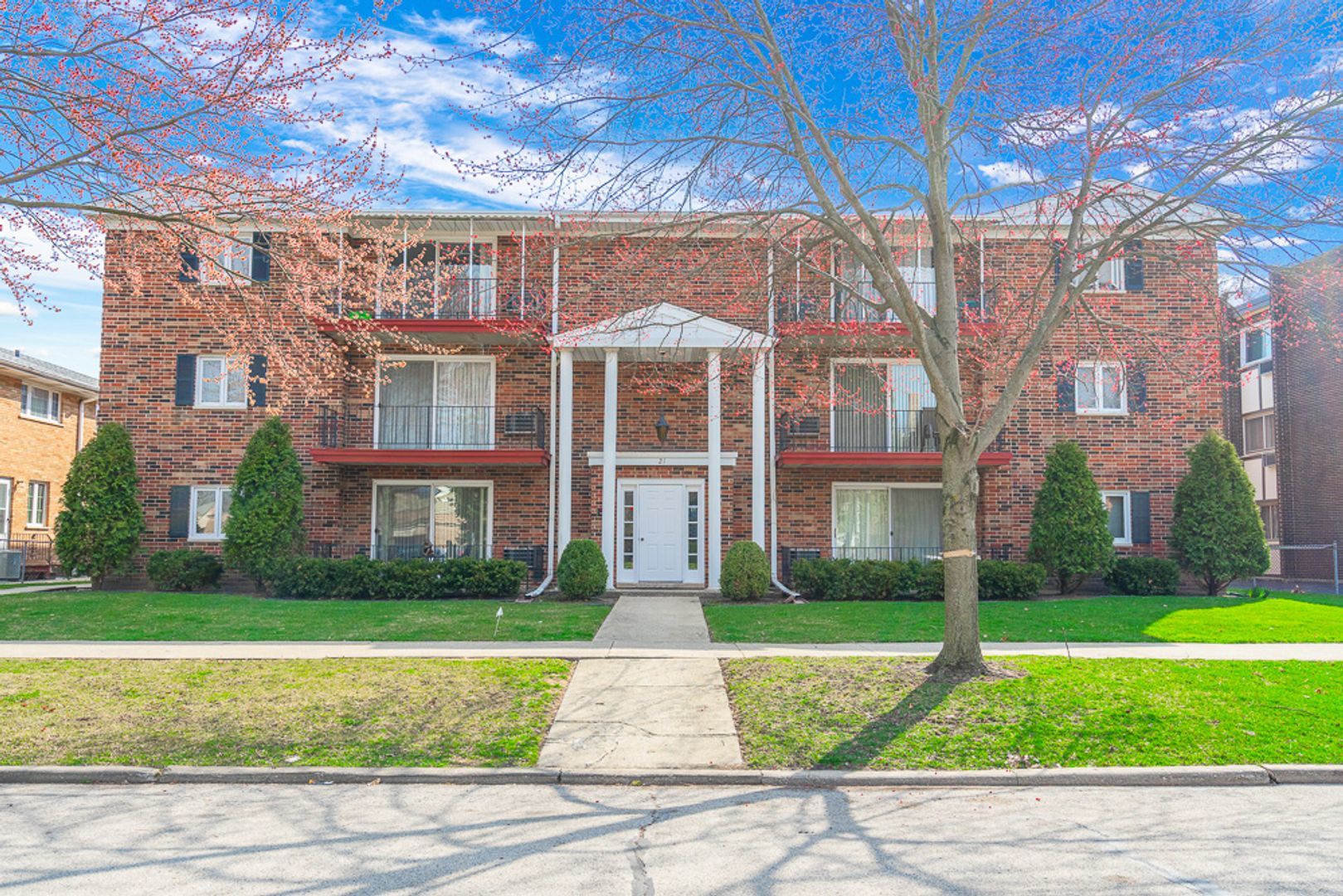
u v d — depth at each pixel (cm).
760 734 861
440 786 757
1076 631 1389
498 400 2067
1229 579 1928
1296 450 2814
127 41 959
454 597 1827
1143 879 531
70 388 2955
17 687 995
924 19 1075
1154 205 1023
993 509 2020
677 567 2016
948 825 646
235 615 1504
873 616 1548
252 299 1266
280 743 834
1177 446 2048
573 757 811
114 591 1900
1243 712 906
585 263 1991
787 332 1738
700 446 2042
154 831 626
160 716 900
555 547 2016
